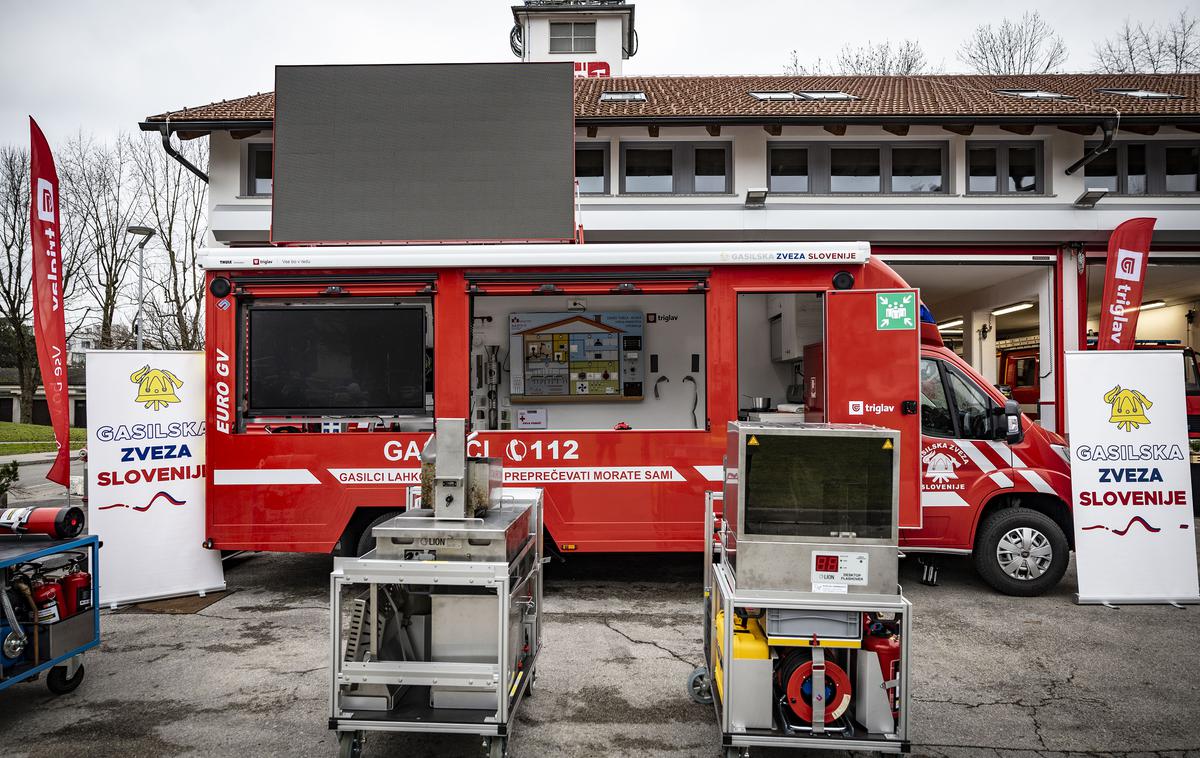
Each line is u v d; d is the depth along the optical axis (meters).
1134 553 5.09
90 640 3.64
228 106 11.44
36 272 6.17
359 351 5.09
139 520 5.11
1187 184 11.11
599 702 3.46
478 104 5.91
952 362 5.20
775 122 10.47
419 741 3.07
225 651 4.16
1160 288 13.35
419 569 2.72
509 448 5.05
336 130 5.87
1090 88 13.41
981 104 11.34
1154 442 5.16
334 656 2.74
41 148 6.18
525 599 3.31
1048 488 5.12
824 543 2.72
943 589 5.38
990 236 10.62
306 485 5.02
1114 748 3.05
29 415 27.06
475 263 5.03
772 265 5.03
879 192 11.05
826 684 2.74
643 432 5.04
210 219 10.71
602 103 12.05
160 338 25.67
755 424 2.91
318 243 5.78
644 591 5.38
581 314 7.05
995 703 3.47
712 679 3.20
